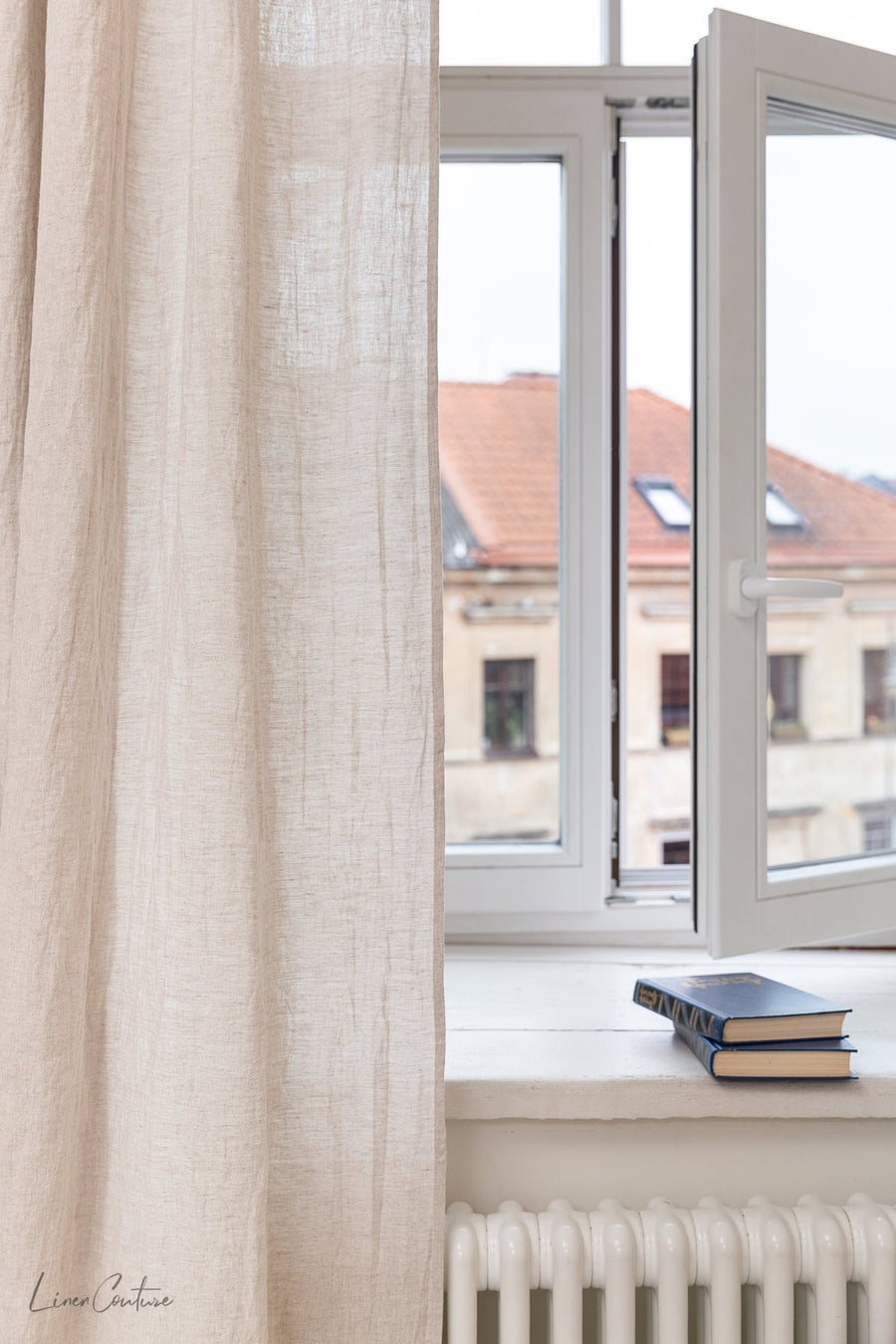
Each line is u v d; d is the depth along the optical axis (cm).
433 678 92
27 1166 80
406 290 92
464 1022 111
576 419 135
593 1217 96
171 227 90
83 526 83
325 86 94
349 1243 91
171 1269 82
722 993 104
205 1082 82
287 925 92
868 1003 117
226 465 84
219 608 83
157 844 85
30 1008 80
